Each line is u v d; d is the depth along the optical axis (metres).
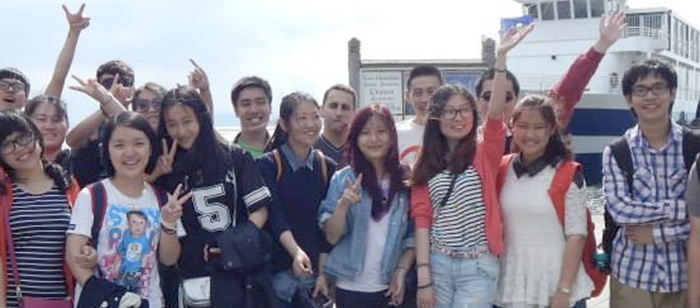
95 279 3.65
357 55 10.79
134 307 3.64
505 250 4.15
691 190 3.73
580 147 16.64
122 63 5.74
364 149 4.31
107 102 4.79
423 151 4.24
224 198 4.12
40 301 3.79
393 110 10.81
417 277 4.22
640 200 3.95
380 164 4.36
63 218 3.89
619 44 27.80
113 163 3.83
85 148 4.84
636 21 32.66
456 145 4.22
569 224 3.99
